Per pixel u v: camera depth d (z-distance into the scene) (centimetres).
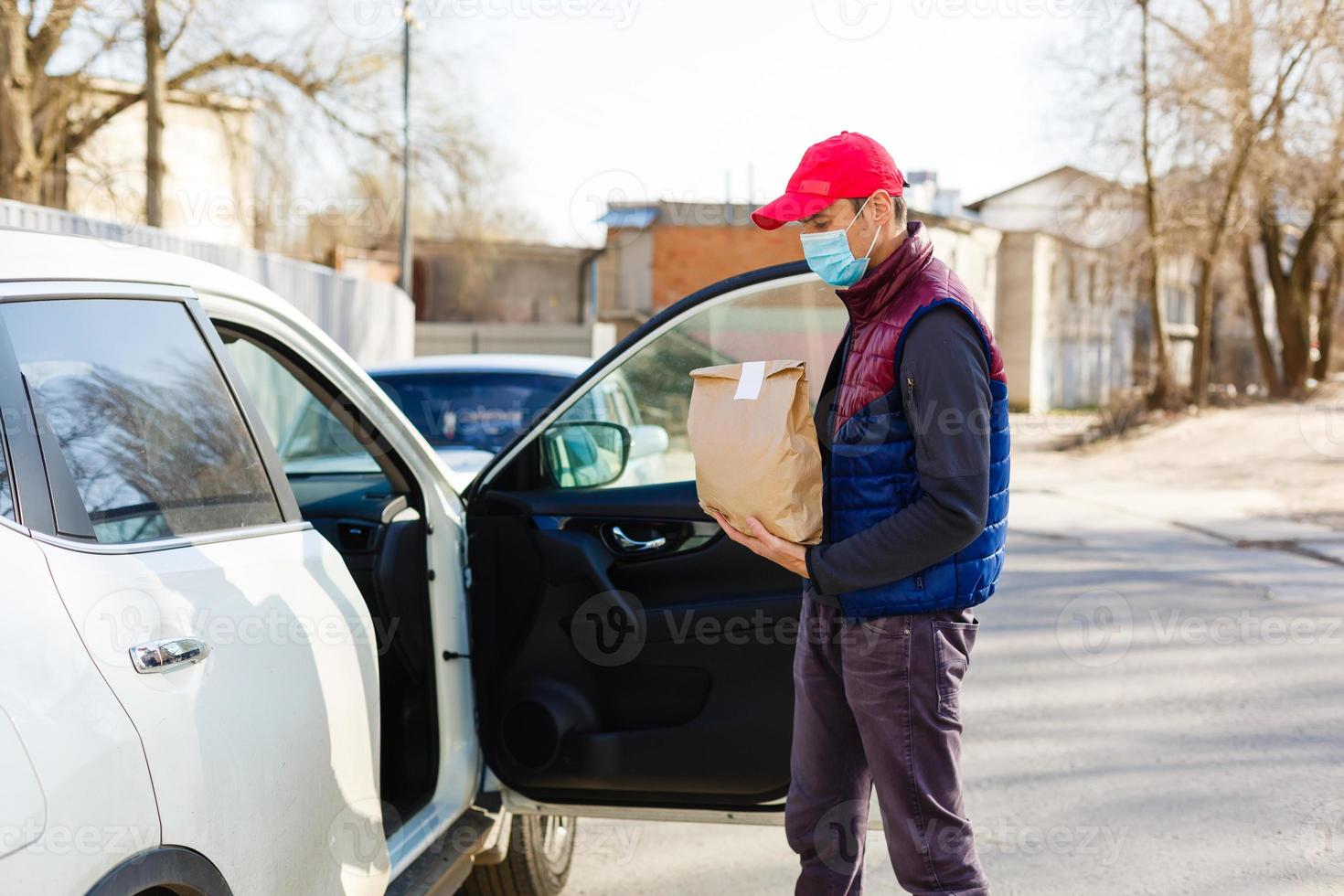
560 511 284
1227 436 2102
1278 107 2398
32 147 1336
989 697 551
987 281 4259
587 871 373
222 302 233
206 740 175
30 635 150
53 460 170
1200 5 2392
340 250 2533
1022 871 358
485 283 3466
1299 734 482
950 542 217
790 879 367
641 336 278
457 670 287
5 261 180
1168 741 478
